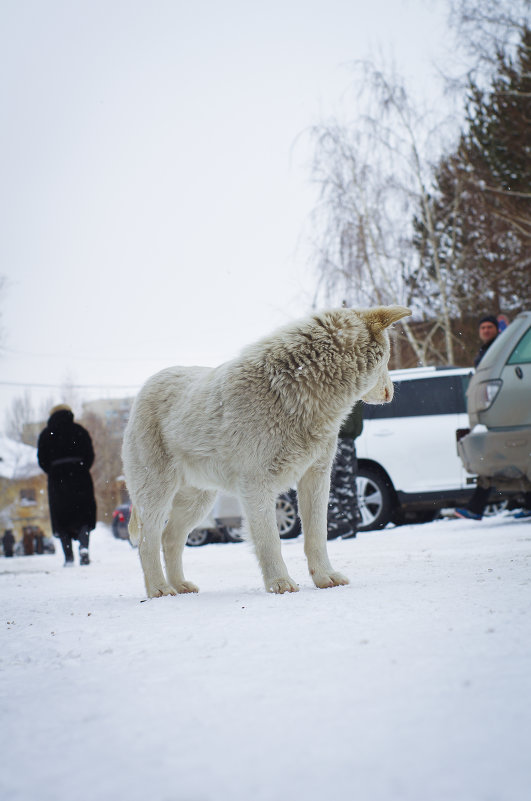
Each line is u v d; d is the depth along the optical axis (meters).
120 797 1.16
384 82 22.11
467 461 8.81
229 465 4.35
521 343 8.52
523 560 4.68
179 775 1.24
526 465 8.27
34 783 1.25
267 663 2.08
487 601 2.95
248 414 4.21
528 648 2.00
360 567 5.17
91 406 80.44
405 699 1.59
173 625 3.03
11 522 59.47
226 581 5.32
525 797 1.06
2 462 60.28
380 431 10.35
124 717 1.63
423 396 10.38
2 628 3.52
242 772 1.23
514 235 22.92
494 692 1.59
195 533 12.55
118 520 30.66
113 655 2.46
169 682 1.95
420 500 10.15
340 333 4.29
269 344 4.31
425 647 2.11
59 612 3.97
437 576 4.13
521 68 21.39
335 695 1.67
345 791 1.12
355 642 2.28
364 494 10.41
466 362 23.75
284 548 8.27
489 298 23.48
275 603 3.45
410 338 22.62
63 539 10.05
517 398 8.37
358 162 22.50
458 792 1.09
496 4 20.89
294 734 1.41
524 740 1.29
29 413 68.50
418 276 23.05
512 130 22.19
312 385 4.18
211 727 1.50
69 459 10.02
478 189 22.55
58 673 2.24
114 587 5.70
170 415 4.72
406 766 1.21
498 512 11.06
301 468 4.25
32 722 1.65
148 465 4.77
